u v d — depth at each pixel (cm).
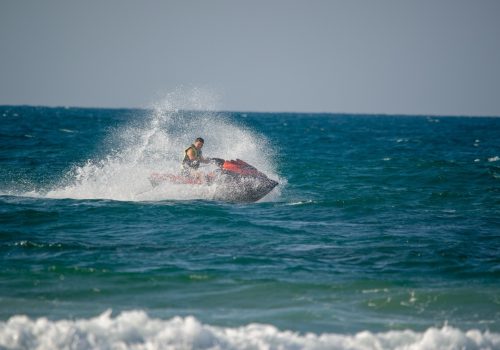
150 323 2575
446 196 7012
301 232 4828
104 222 5016
